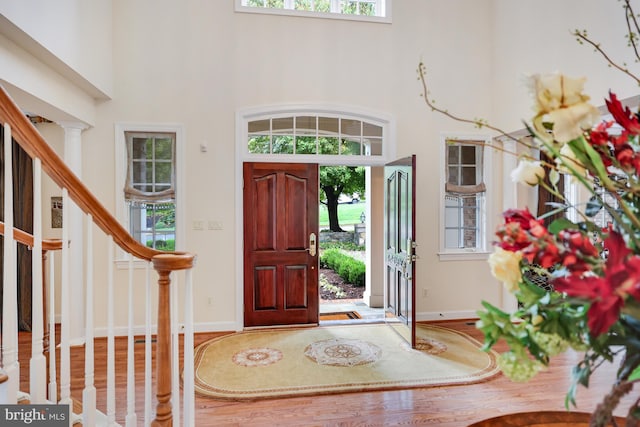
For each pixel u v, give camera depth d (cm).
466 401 275
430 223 473
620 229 82
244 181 439
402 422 249
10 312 131
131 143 424
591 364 77
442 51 473
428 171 472
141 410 257
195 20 430
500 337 78
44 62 309
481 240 487
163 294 160
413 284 376
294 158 448
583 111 69
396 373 320
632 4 299
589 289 60
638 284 58
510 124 445
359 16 458
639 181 76
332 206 1008
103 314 407
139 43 420
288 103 445
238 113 436
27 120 129
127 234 158
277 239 446
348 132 462
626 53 302
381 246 548
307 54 450
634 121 78
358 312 521
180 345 383
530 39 410
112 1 413
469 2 479
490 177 479
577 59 349
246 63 439
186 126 429
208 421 250
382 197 546
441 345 386
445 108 473
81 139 409
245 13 438
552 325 74
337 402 274
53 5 292
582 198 447
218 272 434
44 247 205
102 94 397
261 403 273
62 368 144
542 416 130
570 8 356
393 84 465
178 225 427
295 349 375
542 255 71
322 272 853
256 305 444
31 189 429
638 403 75
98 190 415
